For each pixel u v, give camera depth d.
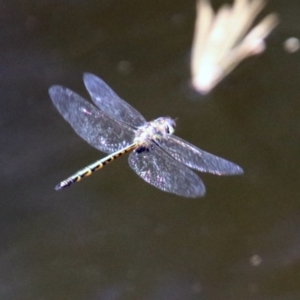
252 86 1.51
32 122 1.50
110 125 1.39
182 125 1.49
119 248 1.46
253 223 1.47
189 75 1.51
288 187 1.47
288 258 1.46
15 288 1.46
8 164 1.49
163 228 1.47
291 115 1.50
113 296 1.45
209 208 1.47
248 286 1.45
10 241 1.47
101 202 1.48
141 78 1.51
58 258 1.46
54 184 1.48
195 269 1.46
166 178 1.37
